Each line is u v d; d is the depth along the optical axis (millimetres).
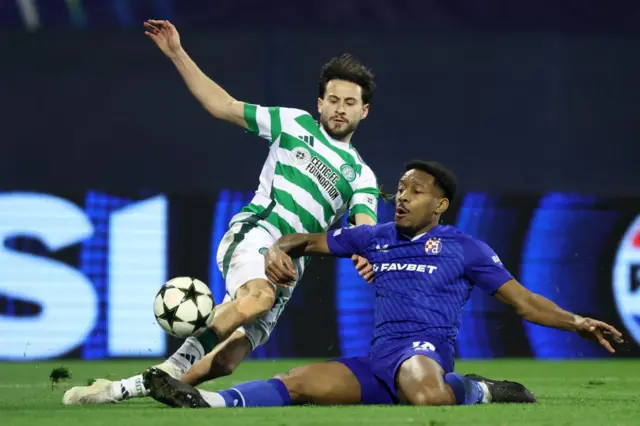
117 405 23391
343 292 50594
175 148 63906
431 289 23500
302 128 26250
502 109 65250
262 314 24172
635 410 21844
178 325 22719
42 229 49781
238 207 50625
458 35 65250
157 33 26406
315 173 25984
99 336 49750
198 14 68375
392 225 24156
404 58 65062
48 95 63562
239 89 64188
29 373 40812
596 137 65500
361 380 23094
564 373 41188
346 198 26344
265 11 68250
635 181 65438
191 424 18797
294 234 24703
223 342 24703
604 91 65625
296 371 23031
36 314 49531
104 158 63625
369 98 26750
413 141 64750
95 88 63844
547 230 50938
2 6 67250
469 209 50594
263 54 64312
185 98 64188
